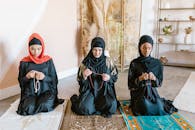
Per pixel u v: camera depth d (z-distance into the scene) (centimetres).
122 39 379
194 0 416
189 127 188
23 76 226
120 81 331
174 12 433
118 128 187
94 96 220
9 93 274
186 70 410
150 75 216
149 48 220
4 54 265
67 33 356
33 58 228
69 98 261
